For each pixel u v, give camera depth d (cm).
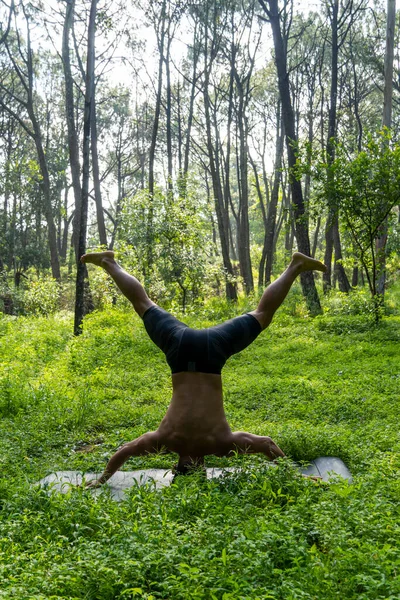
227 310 2470
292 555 458
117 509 570
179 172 2775
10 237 4647
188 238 2497
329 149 2661
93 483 728
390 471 710
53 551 485
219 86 4156
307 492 587
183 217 2491
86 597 427
